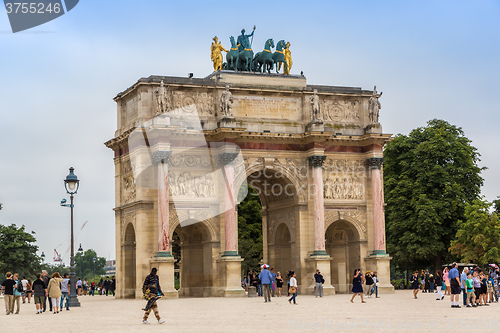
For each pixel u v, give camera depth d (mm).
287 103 99688
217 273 94562
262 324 45312
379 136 100688
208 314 57000
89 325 47938
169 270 90312
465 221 122125
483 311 56750
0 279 198625
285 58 102625
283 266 103500
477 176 124125
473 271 64750
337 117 102375
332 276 103875
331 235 104688
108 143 101312
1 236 161375
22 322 52906
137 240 92562
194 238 98688
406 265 127375
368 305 68438
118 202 100438
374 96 102812
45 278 69438
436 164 121750
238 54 100750
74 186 77812
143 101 93312
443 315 52219
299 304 72000
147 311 48406
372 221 101312
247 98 97812
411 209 122375
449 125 126938
